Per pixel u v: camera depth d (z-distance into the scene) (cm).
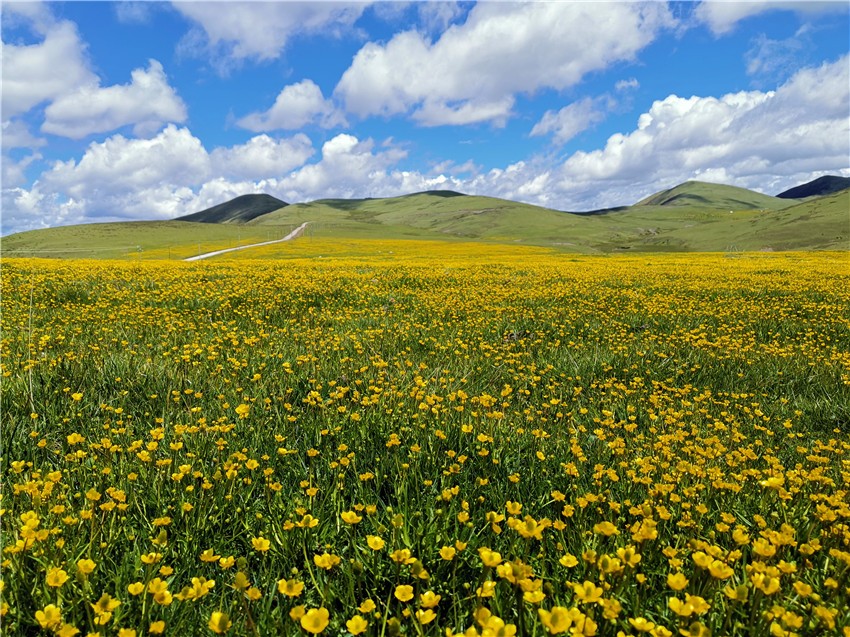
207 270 2100
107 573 254
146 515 304
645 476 348
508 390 566
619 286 1833
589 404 582
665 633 193
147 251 8438
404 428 441
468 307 1248
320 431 422
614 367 736
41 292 1266
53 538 261
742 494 350
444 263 3769
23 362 595
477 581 252
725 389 681
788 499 325
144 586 222
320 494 335
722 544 288
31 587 232
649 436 466
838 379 700
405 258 5131
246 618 224
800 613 235
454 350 814
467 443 413
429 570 268
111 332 845
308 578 262
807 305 1345
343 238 13900
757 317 1205
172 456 369
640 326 1104
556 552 279
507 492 344
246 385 566
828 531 295
